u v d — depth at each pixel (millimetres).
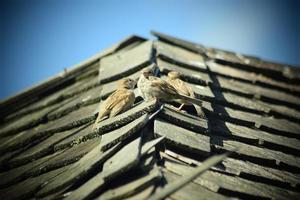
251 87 8477
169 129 5785
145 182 4957
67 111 7613
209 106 7020
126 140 5648
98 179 5262
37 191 5953
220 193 5320
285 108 8211
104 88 7406
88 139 6340
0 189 6547
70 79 8859
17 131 8047
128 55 8250
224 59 8906
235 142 6523
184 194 5016
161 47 8352
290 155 6848
